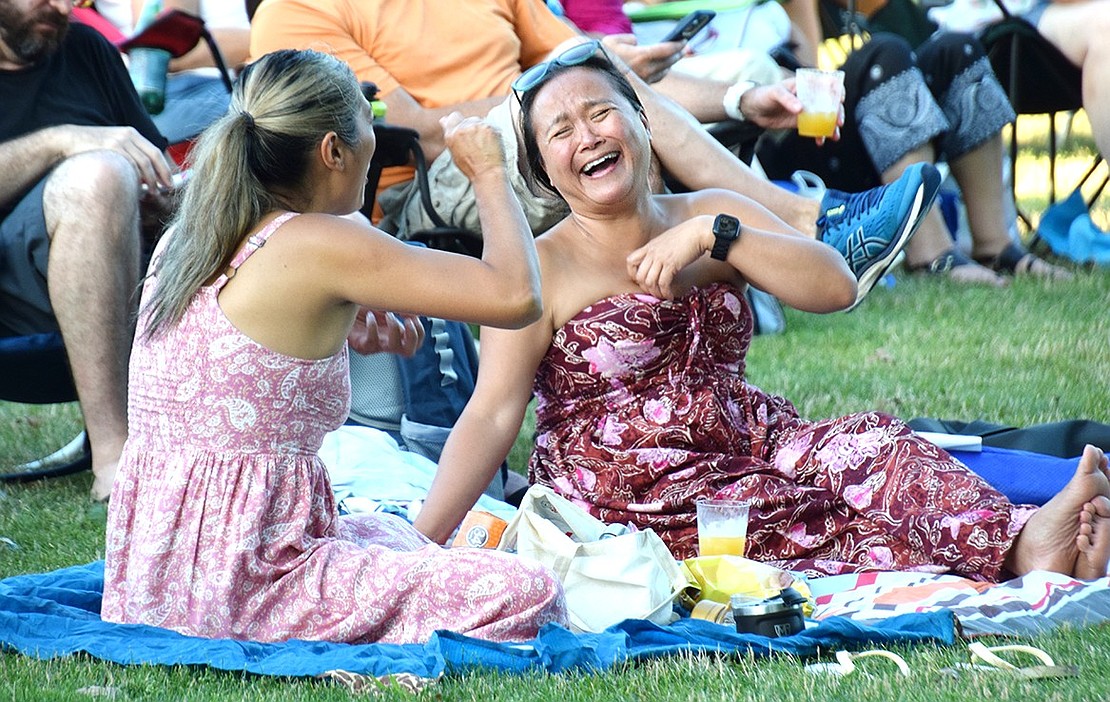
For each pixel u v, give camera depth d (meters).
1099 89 27.11
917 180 17.44
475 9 21.52
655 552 11.38
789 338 23.94
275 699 9.31
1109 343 22.00
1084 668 9.52
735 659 10.02
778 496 12.78
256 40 21.05
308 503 10.63
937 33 27.78
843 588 12.08
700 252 13.20
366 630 10.38
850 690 9.11
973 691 9.01
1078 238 28.27
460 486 12.91
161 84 18.86
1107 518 11.66
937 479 12.47
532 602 10.25
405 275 10.41
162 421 10.57
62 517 15.89
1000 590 11.37
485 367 13.30
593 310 13.40
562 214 18.92
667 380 13.47
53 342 17.42
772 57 25.11
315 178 10.61
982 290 26.16
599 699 9.16
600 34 24.97
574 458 13.45
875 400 19.67
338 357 10.77
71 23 18.22
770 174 26.30
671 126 18.47
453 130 11.16
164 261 10.72
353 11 20.91
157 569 10.46
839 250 17.86
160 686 9.62
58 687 9.59
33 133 16.59
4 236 16.19
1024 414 18.62
